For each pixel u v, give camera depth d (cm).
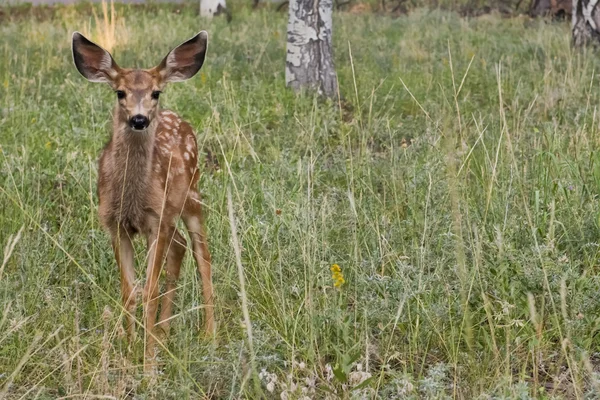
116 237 1028
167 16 3756
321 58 2219
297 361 916
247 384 849
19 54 2648
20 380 891
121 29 3027
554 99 1888
